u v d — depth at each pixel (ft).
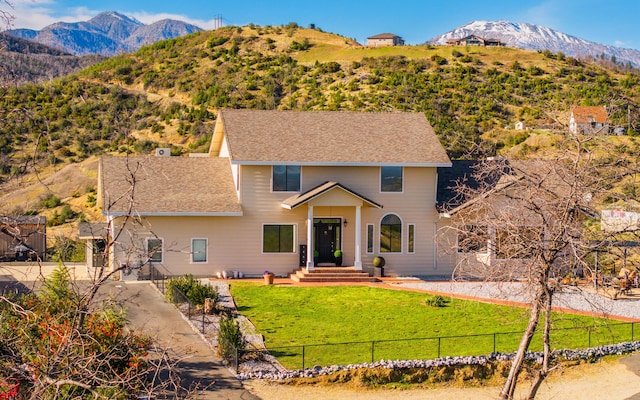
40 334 52.26
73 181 208.95
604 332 93.45
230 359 76.33
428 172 133.39
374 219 132.05
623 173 53.42
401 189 132.67
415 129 140.77
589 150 53.98
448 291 118.21
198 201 125.08
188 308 99.09
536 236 54.44
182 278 108.06
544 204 54.60
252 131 132.16
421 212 133.28
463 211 70.64
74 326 40.70
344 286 121.29
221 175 135.13
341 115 142.10
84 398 47.01
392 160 129.59
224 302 106.11
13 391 41.57
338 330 92.27
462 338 89.40
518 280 64.44
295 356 80.64
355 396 72.08
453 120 260.21
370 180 131.64
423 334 90.94
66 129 259.80
